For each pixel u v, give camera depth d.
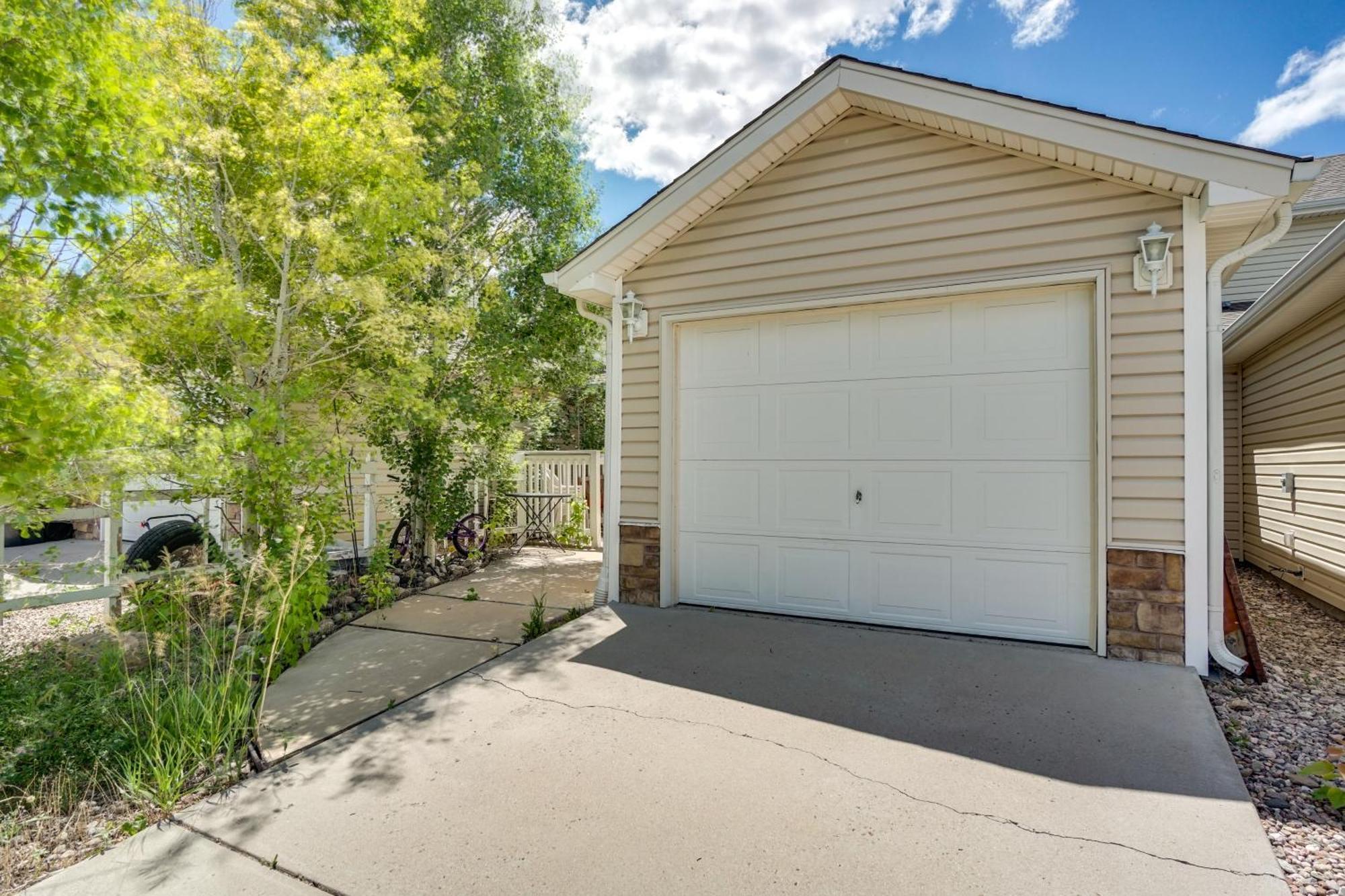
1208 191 3.68
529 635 4.75
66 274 3.50
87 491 3.37
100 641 4.07
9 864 2.19
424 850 2.26
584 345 8.84
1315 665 4.26
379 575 5.88
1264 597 6.55
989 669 3.91
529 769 2.81
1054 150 4.12
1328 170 10.67
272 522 4.26
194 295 4.41
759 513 5.32
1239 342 7.09
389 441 6.76
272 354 5.02
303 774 2.81
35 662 3.72
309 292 4.97
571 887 2.06
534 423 13.48
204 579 3.71
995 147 4.41
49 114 3.03
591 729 3.18
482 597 6.18
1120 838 2.26
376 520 8.15
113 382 3.27
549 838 2.31
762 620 5.08
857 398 4.98
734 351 5.43
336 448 4.77
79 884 2.12
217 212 4.96
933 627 4.72
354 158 5.03
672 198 5.11
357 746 3.05
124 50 3.32
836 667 3.97
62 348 3.15
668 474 5.54
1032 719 3.21
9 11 2.80
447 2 7.24
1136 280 4.03
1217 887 2.01
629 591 5.67
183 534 5.91
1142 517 4.01
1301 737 3.15
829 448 5.08
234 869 2.19
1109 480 4.09
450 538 7.96
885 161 4.77
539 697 3.59
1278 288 5.36
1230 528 8.45
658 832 2.34
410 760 2.90
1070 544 4.33
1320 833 2.34
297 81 4.87
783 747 2.97
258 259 5.40
